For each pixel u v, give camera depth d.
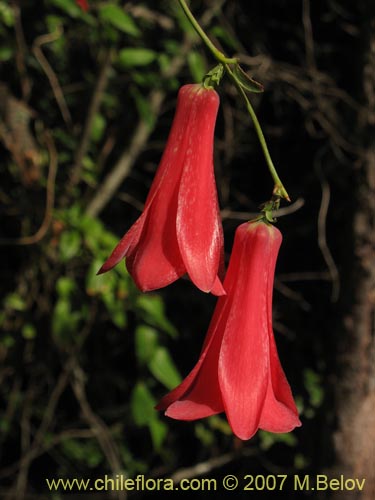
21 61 0.96
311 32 1.01
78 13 0.87
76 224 0.91
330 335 1.05
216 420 1.08
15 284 1.03
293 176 1.05
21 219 1.02
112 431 1.09
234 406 0.55
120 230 1.09
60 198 0.99
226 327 0.56
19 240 0.94
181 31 0.99
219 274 0.56
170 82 0.96
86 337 1.08
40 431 1.02
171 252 0.54
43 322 1.00
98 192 1.00
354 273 0.91
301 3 1.03
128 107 1.03
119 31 0.98
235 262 0.57
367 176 0.91
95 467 1.10
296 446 1.06
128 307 0.89
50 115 1.02
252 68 1.02
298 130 1.04
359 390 0.91
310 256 1.05
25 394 1.04
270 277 0.57
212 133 0.56
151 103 0.98
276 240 0.57
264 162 1.06
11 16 0.94
